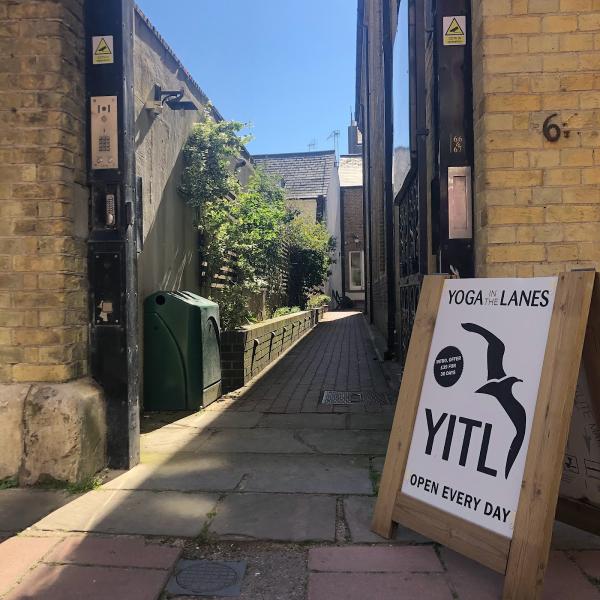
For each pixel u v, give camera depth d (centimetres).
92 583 267
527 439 255
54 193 394
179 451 461
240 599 255
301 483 389
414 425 307
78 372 412
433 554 290
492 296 289
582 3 368
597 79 366
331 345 1217
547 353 258
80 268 417
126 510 346
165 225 632
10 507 351
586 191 365
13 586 265
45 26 392
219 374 662
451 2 405
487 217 370
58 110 394
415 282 627
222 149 727
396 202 820
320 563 283
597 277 259
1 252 397
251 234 805
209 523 328
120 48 419
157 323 584
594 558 287
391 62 951
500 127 369
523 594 237
